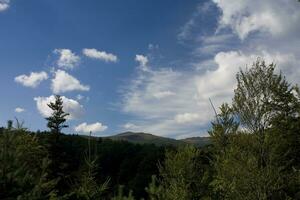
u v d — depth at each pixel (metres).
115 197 14.95
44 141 36.19
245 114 21.16
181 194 19.20
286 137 21.56
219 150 22.52
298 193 19.83
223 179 19.91
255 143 20.61
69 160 39.19
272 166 19.75
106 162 86.25
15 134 9.79
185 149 20.27
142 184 66.44
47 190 12.66
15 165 9.39
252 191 19.58
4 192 9.01
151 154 73.31
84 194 14.70
